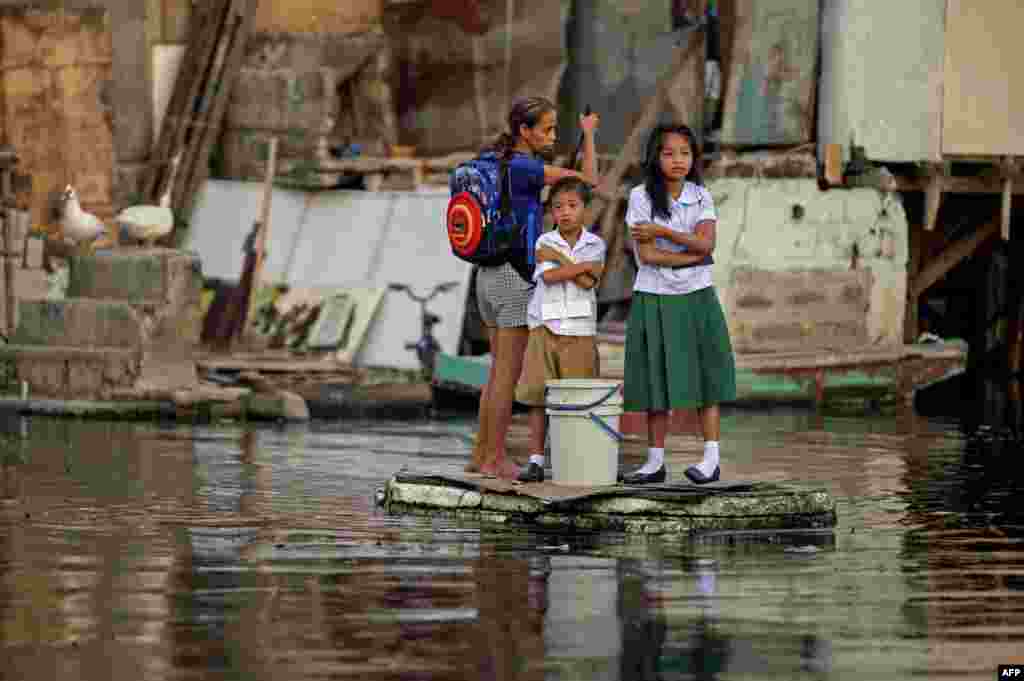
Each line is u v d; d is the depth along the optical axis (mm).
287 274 55094
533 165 25094
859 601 19109
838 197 52500
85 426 40438
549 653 16578
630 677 15766
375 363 52344
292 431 39906
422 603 18719
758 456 34750
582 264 24828
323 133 55344
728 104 52719
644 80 53219
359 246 54312
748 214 51438
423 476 26109
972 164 54906
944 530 24453
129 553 21719
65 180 56719
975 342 60469
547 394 24984
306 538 23000
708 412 24984
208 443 36500
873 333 53219
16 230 50000
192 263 44938
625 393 24953
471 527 24078
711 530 23938
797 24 52219
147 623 17703
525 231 25172
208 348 53219
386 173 55562
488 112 55125
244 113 57156
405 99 56719
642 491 24172
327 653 16500
